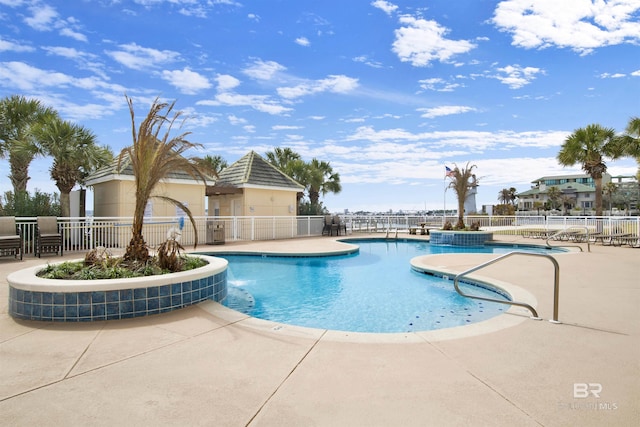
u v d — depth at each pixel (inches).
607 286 253.9
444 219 886.4
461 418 90.5
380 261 452.8
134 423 88.6
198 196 633.6
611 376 114.5
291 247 527.2
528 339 148.7
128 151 242.1
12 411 94.0
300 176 1060.5
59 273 201.0
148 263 228.4
